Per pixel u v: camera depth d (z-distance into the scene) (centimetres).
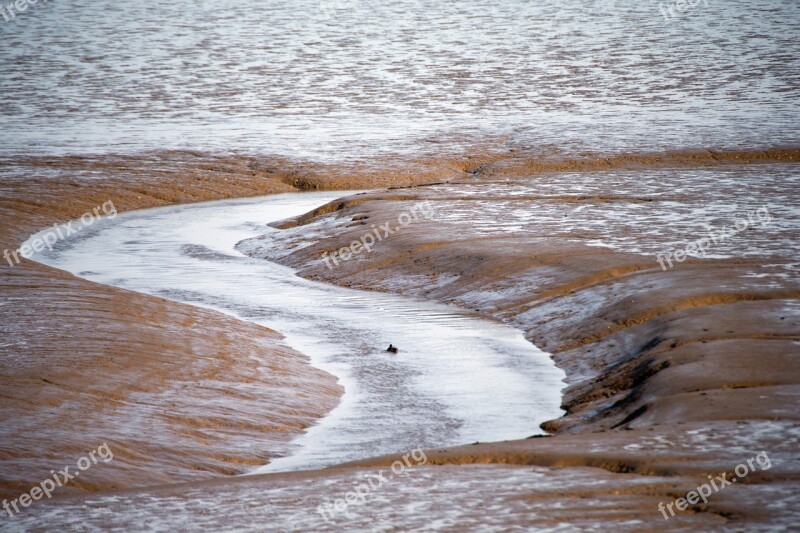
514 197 7288
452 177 9106
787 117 11431
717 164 9088
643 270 5034
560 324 4575
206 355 4134
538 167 9131
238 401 3712
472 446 3083
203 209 8081
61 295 4822
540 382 3994
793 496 2497
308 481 2850
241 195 8619
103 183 8481
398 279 5572
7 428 3272
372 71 15988
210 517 2602
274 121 11781
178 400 3650
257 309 5197
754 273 4797
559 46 18712
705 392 3341
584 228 6106
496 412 3688
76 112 12550
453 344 4519
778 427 2978
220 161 9481
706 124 11000
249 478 2941
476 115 12062
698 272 4847
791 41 18700
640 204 6869
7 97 13662
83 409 3478
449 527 2442
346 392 3950
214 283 5775
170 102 13338
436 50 18400
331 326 4866
